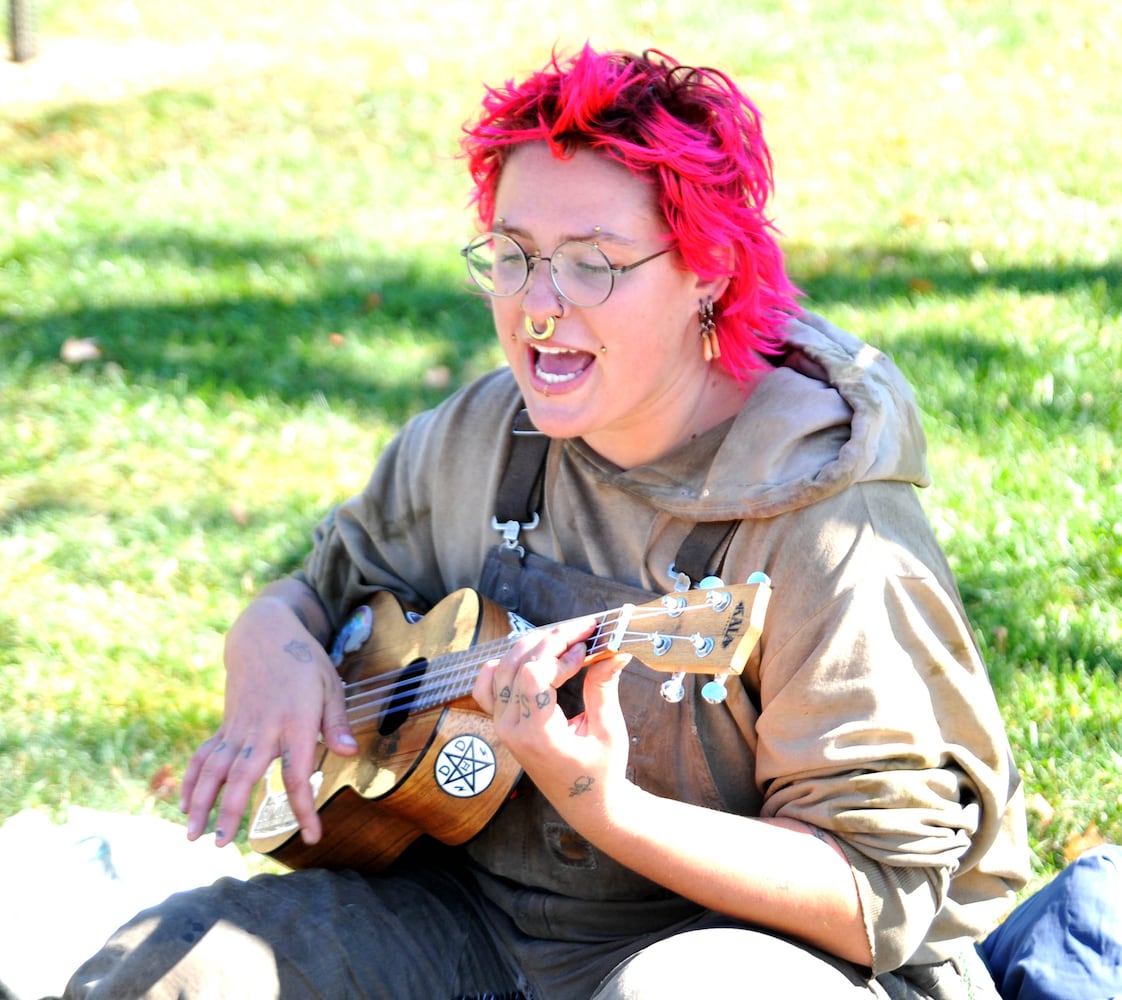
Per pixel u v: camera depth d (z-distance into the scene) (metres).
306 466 7.06
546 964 3.11
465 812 3.10
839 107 12.34
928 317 8.46
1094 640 5.48
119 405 7.50
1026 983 3.34
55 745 5.07
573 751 2.58
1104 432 7.14
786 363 3.15
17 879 3.75
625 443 3.07
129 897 3.77
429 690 3.18
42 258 9.38
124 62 13.34
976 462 6.82
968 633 2.92
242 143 11.51
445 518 3.44
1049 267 9.25
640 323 2.86
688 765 2.96
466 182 10.88
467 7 15.07
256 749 3.12
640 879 3.06
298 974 2.82
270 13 14.87
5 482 6.86
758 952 2.61
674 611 2.61
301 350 8.24
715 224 2.82
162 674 5.50
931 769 2.76
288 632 3.34
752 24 14.38
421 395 7.80
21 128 11.70
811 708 2.78
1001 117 12.14
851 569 2.80
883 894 2.70
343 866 3.28
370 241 9.82
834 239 9.80
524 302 2.87
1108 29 14.34
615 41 13.88
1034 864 4.43
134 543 6.39
